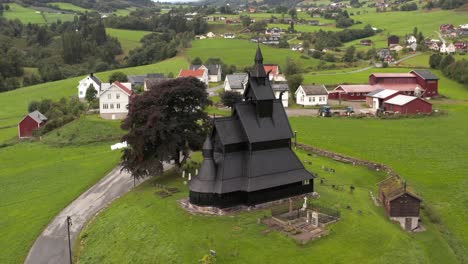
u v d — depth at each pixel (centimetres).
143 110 8069
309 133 11612
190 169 8638
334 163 9150
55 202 7988
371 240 5597
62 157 11062
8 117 16862
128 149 8294
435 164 9138
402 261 5269
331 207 6519
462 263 5766
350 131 11794
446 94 16900
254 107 6888
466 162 9194
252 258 5175
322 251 5300
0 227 7281
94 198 8000
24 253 6316
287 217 6103
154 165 7812
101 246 6112
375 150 10112
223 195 6316
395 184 6950
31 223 7219
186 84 8275
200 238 5616
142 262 5438
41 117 14312
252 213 6269
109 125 12662
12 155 11662
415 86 16675
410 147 10288
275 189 6650
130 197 7469
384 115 13375
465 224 6806
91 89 16450
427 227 6481
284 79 19688
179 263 5209
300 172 6931
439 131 11631
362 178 8306
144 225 6184
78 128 12644
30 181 9369
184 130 8344
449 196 7650
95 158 10519
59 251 6300
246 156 6688
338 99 16938
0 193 8881
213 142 6756
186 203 6712
